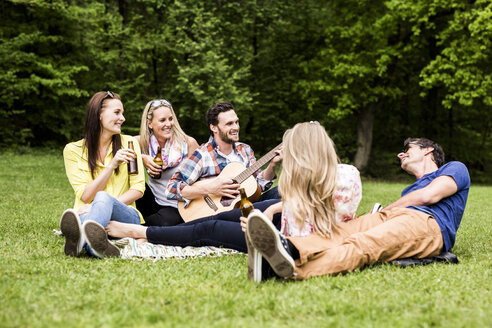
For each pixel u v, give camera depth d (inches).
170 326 82.7
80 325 82.9
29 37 720.3
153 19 784.9
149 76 906.7
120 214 148.9
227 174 166.6
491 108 896.9
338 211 123.7
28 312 90.3
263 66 844.6
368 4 748.0
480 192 491.8
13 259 132.0
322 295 99.6
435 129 924.6
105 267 124.9
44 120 768.9
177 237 143.8
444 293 102.8
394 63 767.1
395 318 87.4
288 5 780.0
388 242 124.9
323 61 799.7
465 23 659.4
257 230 104.7
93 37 768.3
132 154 154.8
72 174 158.2
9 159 603.5
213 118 169.0
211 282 111.1
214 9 718.5
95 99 157.8
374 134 940.6
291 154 118.6
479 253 153.9
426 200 138.3
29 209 252.2
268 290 103.4
